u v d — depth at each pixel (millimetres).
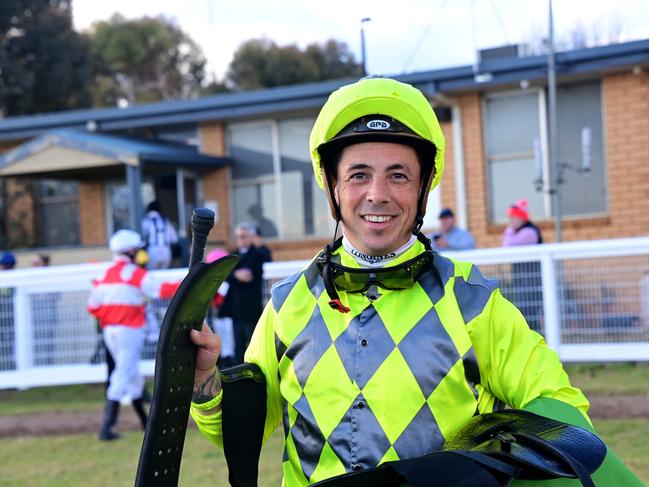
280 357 2037
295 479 1977
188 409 1797
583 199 10828
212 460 5902
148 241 10672
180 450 1774
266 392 2051
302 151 12406
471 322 1920
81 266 9055
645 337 7625
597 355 7711
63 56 24812
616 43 9977
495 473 1660
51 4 25344
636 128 10453
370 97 1909
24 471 5902
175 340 1738
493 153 11188
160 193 12469
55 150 11797
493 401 2010
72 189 13898
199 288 1736
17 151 11969
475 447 1745
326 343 1957
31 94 24594
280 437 6590
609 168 10602
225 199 12664
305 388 1960
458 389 1890
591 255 7707
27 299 9156
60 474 5770
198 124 12773
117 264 7074
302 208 12445
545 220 10859
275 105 11953
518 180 11102
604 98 10594
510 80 10492
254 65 27188
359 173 1944
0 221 14273
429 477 1643
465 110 11172
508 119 11109
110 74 33281
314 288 2027
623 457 5238
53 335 9117
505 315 1958
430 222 11414
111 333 7012
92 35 33062
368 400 1890
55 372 9086
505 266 7895
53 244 14008
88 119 12859
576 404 1901
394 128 1921
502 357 1936
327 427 1915
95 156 11578
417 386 1881
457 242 8812
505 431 1769
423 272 1971
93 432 7242
